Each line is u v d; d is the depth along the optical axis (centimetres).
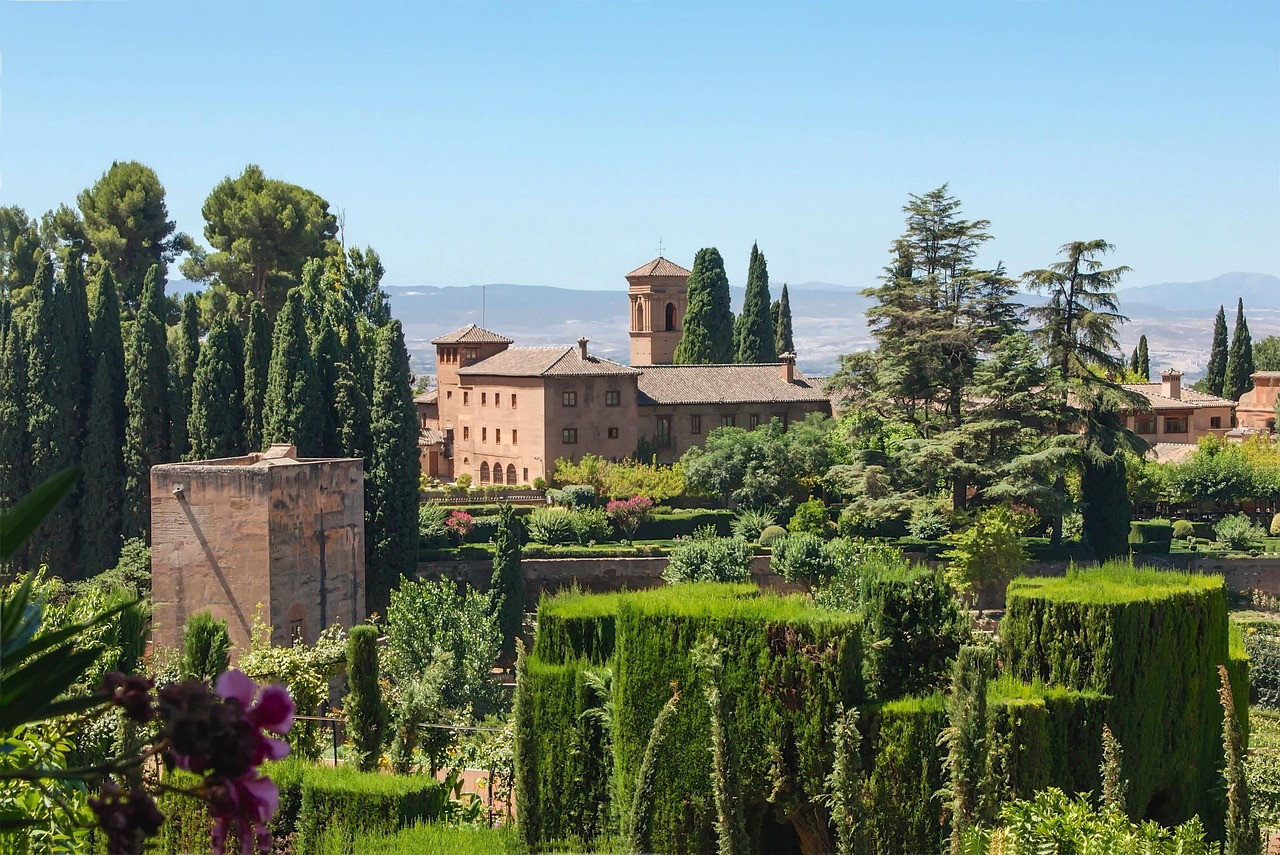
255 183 11125
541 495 9200
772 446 9206
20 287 9906
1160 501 9588
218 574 4884
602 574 7931
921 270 8975
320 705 3659
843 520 8356
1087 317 8350
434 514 8012
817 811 2144
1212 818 2370
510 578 7019
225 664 2744
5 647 463
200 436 7238
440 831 2097
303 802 2197
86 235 10469
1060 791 1992
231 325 7412
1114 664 2241
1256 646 4506
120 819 434
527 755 2250
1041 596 2314
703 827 2194
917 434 8838
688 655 2216
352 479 5328
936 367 8494
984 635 2391
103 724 1497
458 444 10875
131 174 10462
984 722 1844
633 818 1992
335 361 7356
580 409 9906
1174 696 2311
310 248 10956
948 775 2031
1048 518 8506
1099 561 8100
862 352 8881
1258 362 16075
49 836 1085
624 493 8994
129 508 7125
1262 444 10512
